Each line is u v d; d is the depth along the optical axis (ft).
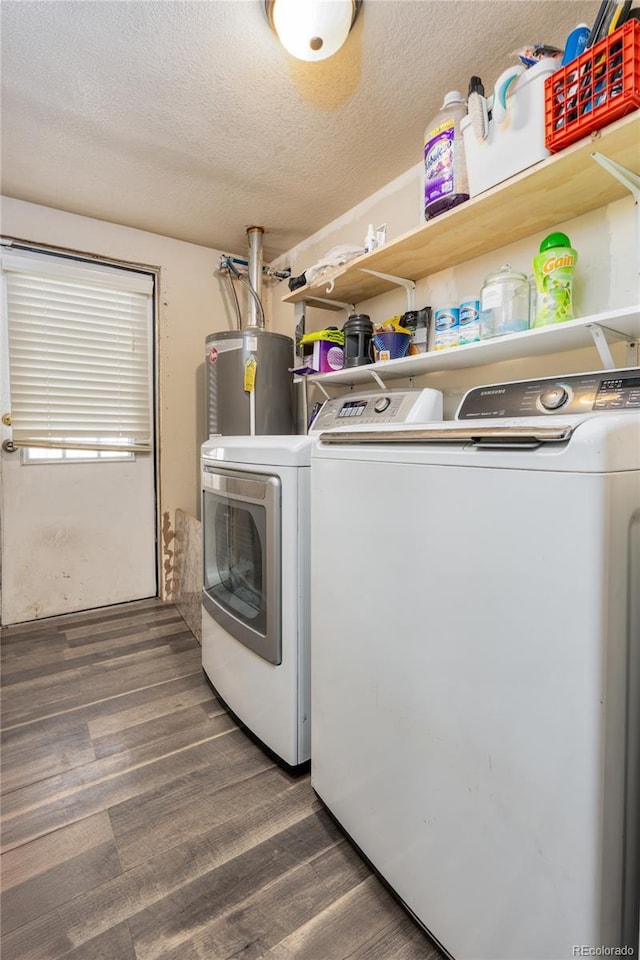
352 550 3.37
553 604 2.07
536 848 2.17
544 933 2.15
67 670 6.62
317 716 3.95
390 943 2.97
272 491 4.36
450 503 2.56
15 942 2.98
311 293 6.82
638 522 2.09
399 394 5.28
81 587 8.81
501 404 3.67
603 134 3.06
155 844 3.73
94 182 7.00
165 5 4.01
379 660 3.14
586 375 3.33
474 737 2.46
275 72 4.78
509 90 3.70
